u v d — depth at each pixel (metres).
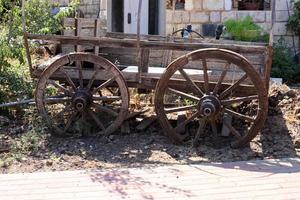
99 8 11.94
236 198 5.48
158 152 6.77
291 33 11.54
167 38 7.89
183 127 7.12
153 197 5.49
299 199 5.47
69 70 7.27
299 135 7.07
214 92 6.82
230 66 7.11
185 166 6.31
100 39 7.08
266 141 7.02
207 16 11.62
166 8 11.48
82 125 7.25
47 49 8.27
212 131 7.22
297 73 10.84
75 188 5.69
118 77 7.07
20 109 7.94
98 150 6.81
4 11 8.39
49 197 5.48
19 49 8.05
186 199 5.45
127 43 7.02
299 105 7.72
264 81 6.82
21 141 6.90
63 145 6.94
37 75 7.41
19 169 6.23
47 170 6.22
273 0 6.68
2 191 5.61
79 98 7.06
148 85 7.16
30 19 8.37
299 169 6.23
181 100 7.73
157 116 6.96
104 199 5.44
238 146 6.86
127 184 5.79
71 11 8.87
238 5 11.64
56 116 7.40
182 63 6.78
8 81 8.16
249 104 7.64
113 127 7.18
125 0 10.41
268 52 6.75
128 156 6.65
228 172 6.13
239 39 11.20
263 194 5.57
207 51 6.70
